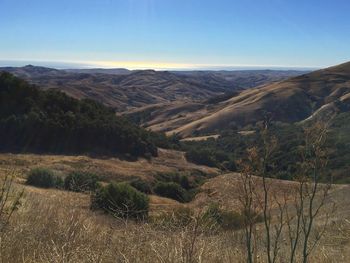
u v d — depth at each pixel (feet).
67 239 11.23
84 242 11.44
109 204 14.78
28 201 14.71
